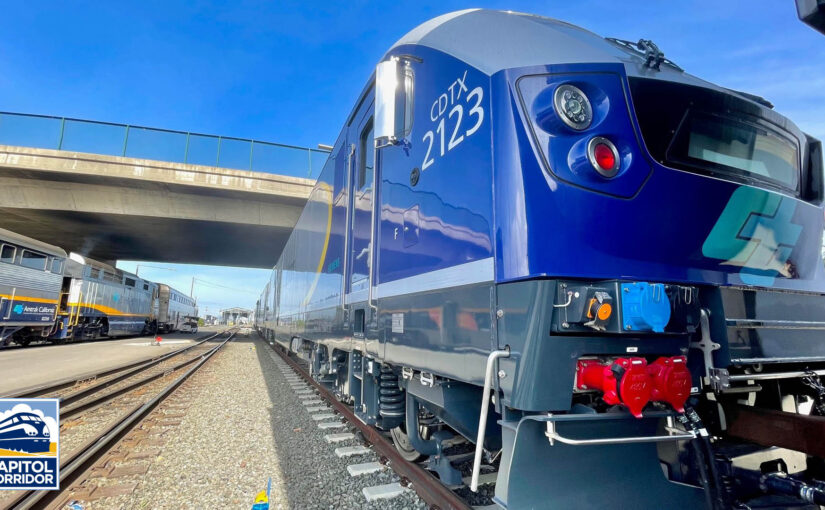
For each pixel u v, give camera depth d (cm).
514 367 168
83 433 559
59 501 347
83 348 1927
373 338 347
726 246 204
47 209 1884
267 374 1074
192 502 346
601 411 194
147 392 848
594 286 167
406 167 292
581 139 177
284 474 398
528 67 187
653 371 166
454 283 218
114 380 951
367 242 379
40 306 1741
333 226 544
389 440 434
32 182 1848
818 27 134
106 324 2509
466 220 210
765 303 218
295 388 841
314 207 716
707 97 206
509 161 179
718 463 206
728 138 214
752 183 216
